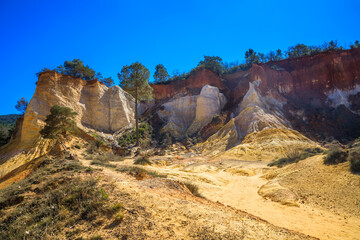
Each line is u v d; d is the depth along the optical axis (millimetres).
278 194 12359
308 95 52875
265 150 31828
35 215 6219
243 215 7508
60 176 9312
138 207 6449
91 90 47688
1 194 8273
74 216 6012
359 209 8898
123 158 31172
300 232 7117
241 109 50750
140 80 44688
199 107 53250
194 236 5020
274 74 55562
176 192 9703
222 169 25922
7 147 37906
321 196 11031
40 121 35406
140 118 58094
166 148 41500
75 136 36000
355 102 48219
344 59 53062
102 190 7266
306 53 68812
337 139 40250
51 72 41344
